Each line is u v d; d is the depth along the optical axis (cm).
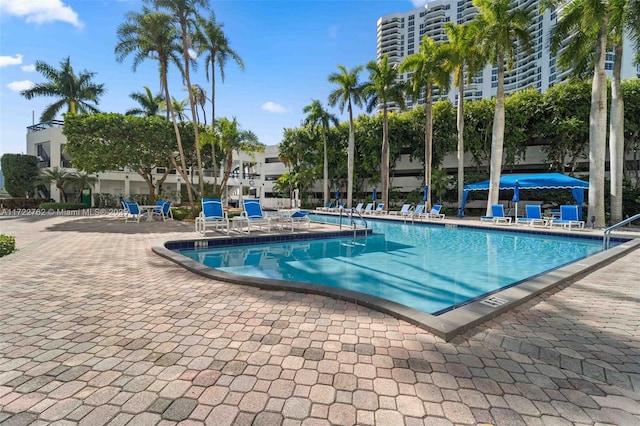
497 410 168
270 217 1032
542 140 2361
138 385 187
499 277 558
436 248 866
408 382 193
